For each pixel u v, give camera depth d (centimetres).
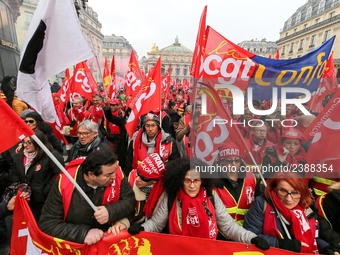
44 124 317
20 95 249
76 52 254
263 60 238
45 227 158
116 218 164
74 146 286
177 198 171
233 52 228
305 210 169
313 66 171
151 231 175
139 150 313
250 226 176
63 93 568
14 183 229
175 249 165
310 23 3812
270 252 155
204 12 230
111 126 472
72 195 163
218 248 160
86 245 159
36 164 225
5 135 141
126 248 167
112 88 693
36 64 247
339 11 3162
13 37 787
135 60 576
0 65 685
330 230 182
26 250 184
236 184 195
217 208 174
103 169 154
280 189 164
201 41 233
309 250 164
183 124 398
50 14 241
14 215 185
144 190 203
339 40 3128
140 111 334
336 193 182
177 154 312
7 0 749
